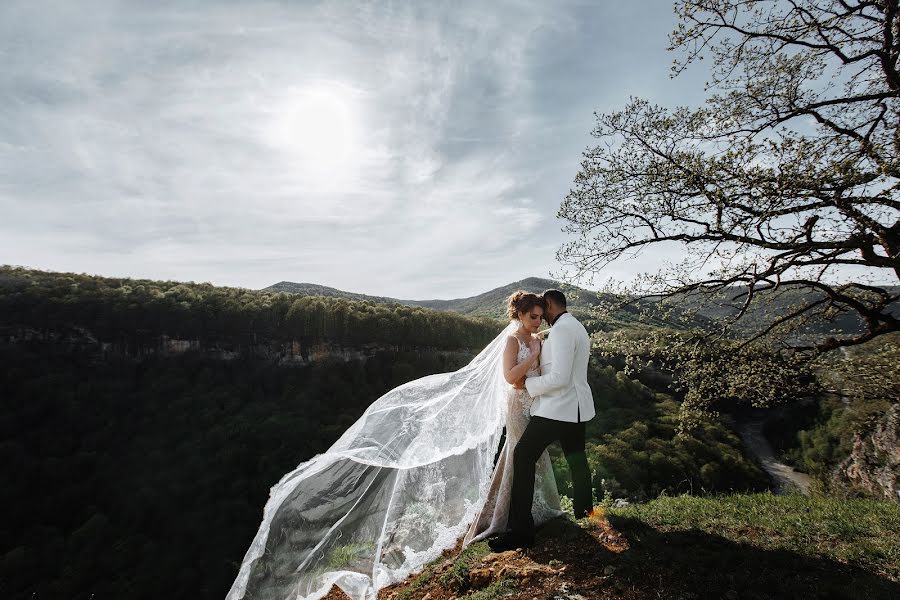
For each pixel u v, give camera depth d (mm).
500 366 4348
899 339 9047
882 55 7145
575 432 3760
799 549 3311
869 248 6789
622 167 8289
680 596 2762
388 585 3848
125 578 35062
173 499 43062
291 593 3770
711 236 7715
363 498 4148
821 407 41594
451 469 4348
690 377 9133
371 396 64062
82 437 54344
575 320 3756
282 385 65812
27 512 43250
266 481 44469
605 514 3965
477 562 3600
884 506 4430
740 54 7879
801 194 6668
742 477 29578
